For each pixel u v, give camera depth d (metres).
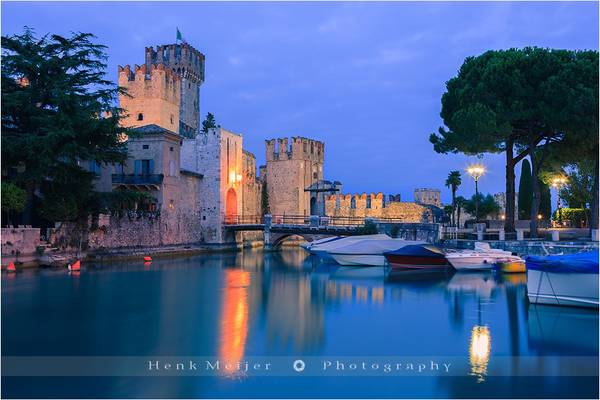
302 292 29.61
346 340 18.12
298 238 94.50
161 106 71.31
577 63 41.47
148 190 58.59
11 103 38.00
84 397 12.72
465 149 47.69
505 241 42.12
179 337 18.36
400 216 88.06
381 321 21.33
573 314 22.61
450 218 89.31
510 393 13.16
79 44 44.50
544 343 17.78
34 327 19.89
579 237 47.81
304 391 13.22
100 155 43.34
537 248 39.50
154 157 58.44
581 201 65.50
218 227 70.00
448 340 18.19
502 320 21.52
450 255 40.41
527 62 43.19
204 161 71.12
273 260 54.72
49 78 41.50
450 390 13.30
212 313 22.84
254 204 90.56
